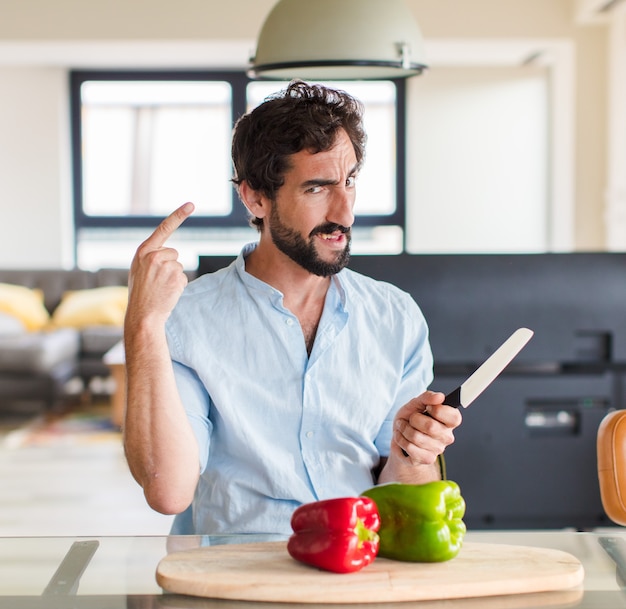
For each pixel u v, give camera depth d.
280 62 2.65
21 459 5.25
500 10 6.81
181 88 8.36
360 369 1.61
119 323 7.26
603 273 2.74
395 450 1.48
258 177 1.53
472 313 2.71
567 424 2.80
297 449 1.58
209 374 1.56
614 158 6.89
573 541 1.33
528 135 8.26
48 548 1.31
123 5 6.72
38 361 6.28
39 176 8.26
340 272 1.66
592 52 6.92
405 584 1.14
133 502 4.39
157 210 8.45
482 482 2.79
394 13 2.65
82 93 8.36
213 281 1.64
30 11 6.71
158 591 1.17
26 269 7.69
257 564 1.21
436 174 8.30
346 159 1.51
